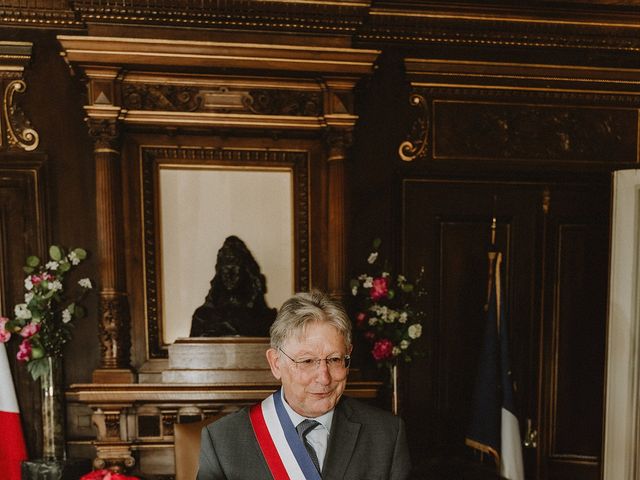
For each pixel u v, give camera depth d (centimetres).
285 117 262
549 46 285
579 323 296
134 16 248
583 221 294
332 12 257
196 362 258
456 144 285
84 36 241
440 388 287
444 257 287
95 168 257
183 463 206
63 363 261
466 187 287
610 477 266
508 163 288
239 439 135
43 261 259
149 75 252
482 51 284
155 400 247
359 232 280
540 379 293
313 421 134
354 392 258
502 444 257
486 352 261
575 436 297
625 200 262
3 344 251
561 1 273
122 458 249
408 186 283
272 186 278
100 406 246
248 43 254
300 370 124
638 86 290
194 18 252
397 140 281
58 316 254
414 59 276
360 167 279
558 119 289
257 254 277
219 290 265
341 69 256
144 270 264
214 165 270
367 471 132
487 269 289
